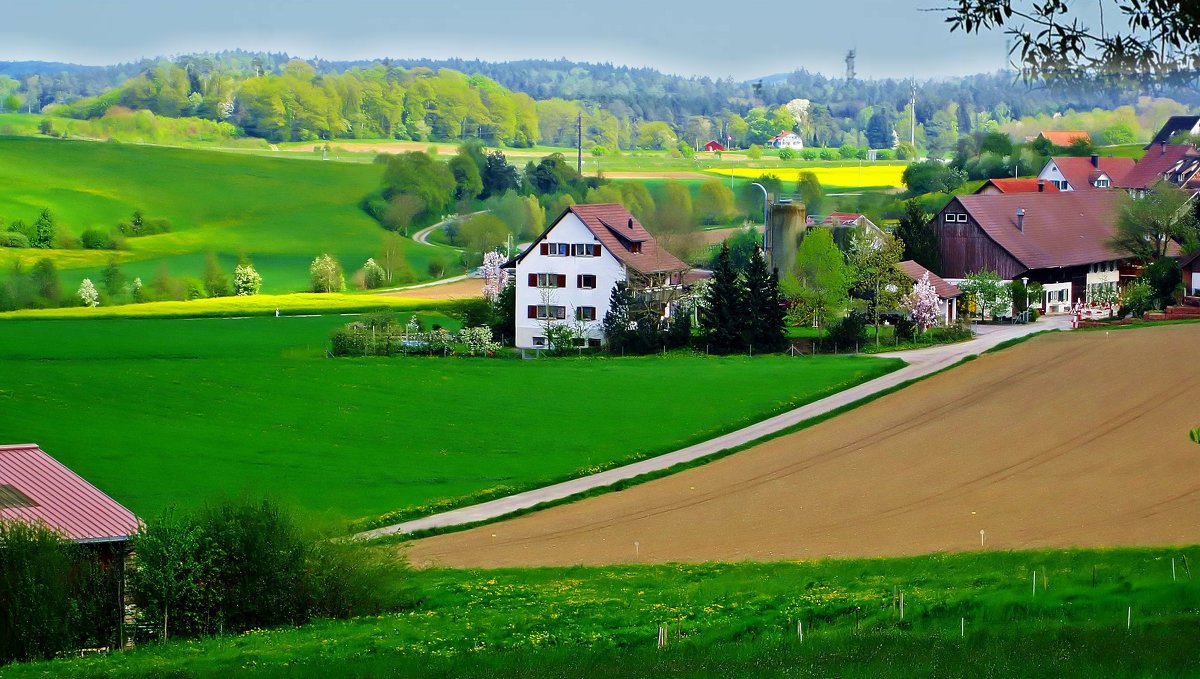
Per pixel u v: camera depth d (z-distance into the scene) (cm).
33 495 13638
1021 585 12612
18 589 12094
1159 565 13150
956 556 14600
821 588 13262
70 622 12338
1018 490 18800
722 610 12506
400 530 18450
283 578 13262
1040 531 16238
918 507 18238
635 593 13675
